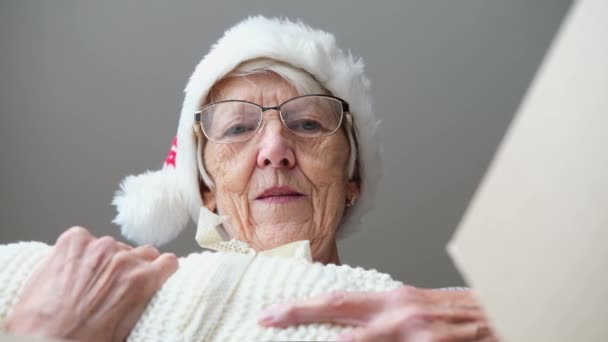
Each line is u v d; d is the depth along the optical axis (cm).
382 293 77
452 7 238
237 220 131
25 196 236
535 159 37
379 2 238
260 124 128
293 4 237
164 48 235
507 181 38
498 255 39
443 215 243
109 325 77
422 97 241
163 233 145
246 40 131
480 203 40
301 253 99
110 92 237
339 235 153
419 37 239
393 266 244
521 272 38
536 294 37
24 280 80
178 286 78
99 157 237
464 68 240
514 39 238
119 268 80
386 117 242
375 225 244
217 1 235
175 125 237
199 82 133
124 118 237
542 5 236
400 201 243
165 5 235
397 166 243
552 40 236
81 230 86
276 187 127
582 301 36
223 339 73
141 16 235
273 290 76
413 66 240
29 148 235
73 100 236
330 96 132
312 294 76
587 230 35
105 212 237
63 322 75
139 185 146
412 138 243
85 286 78
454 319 77
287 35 132
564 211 36
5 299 78
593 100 35
